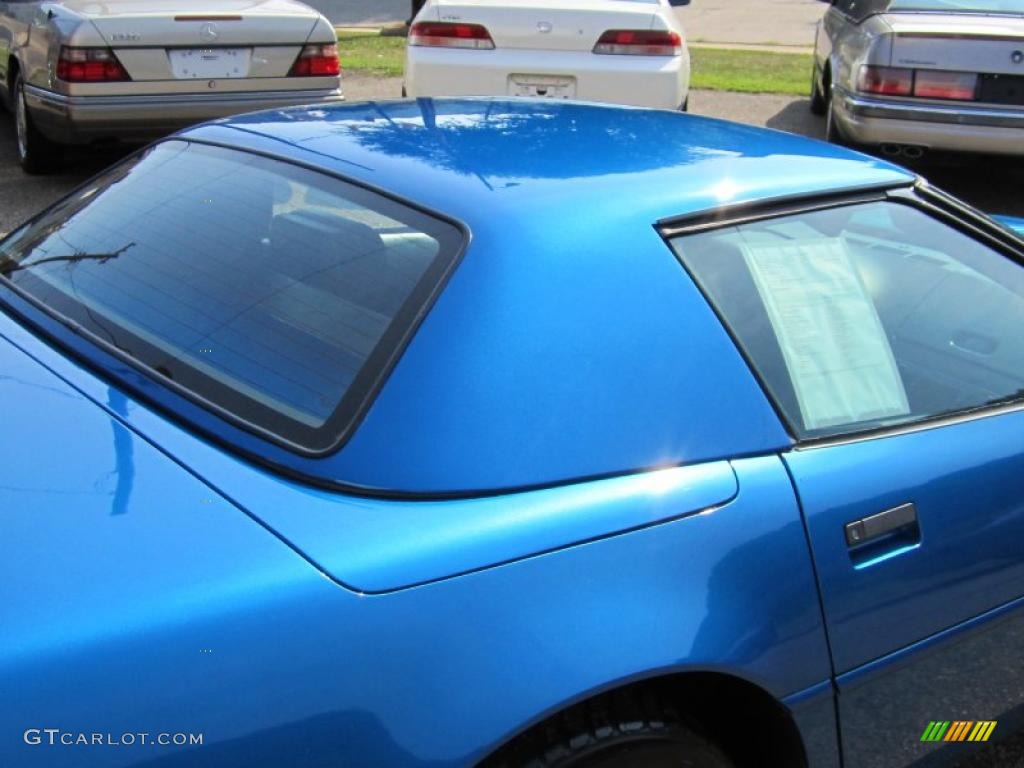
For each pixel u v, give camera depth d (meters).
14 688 1.31
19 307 2.16
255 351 1.84
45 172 7.11
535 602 1.60
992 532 2.16
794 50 14.95
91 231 2.34
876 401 2.11
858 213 2.30
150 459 1.65
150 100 6.38
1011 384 2.38
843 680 1.97
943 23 6.60
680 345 1.87
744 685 1.84
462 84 6.73
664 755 1.71
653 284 1.89
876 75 6.62
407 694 1.49
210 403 1.77
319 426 1.69
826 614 1.90
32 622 1.36
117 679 1.36
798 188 2.20
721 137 2.44
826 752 2.01
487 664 1.54
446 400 1.67
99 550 1.47
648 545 1.71
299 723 1.43
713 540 1.78
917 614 2.07
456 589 1.56
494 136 2.29
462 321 1.73
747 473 1.86
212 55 6.46
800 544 1.87
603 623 1.63
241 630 1.43
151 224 2.26
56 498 1.55
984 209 7.20
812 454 1.96
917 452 2.09
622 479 1.75
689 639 1.69
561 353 1.76
